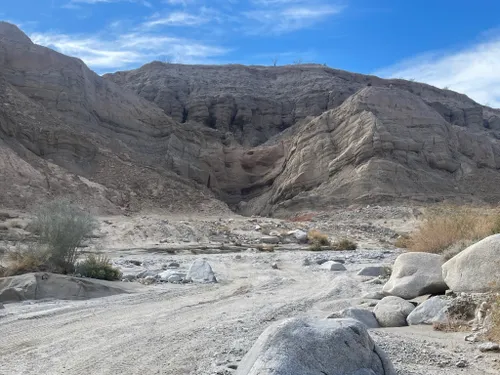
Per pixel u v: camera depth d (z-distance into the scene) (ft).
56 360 21.84
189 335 25.09
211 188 215.31
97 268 46.50
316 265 64.44
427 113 200.54
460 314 26.14
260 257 76.38
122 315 31.22
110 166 165.89
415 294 32.65
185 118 297.53
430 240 51.37
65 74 191.93
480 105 364.79
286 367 14.48
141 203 153.07
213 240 112.16
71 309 33.19
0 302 36.19
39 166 139.85
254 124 298.15
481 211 56.08
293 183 193.26
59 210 48.73
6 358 22.26
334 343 15.44
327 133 201.77
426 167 187.21
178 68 338.34
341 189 177.06
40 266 44.55
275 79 339.98
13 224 94.84
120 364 21.02
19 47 189.26
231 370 19.29
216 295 39.40
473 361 20.38
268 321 28.17
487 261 27.89
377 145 181.57
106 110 204.23
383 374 16.01
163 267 60.80
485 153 208.03
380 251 86.22
